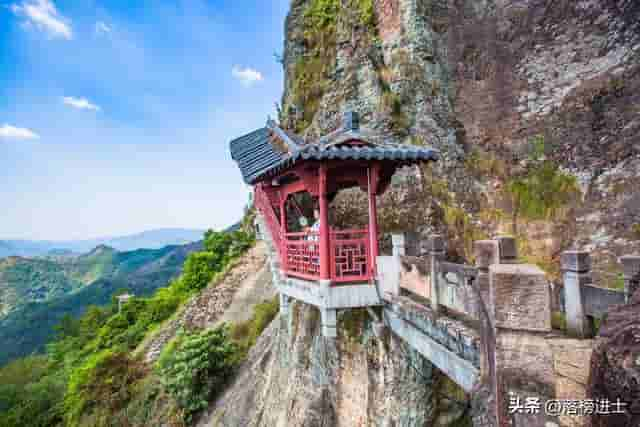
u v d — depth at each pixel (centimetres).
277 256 884
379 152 565
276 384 1027
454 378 390
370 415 690
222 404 1212
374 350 698
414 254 786
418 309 488
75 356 2548
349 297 610
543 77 1073
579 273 302
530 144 1066
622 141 912
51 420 1812
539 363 226
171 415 1268
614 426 174
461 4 1245
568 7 1046
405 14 1170
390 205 971
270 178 727
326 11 1403
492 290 245
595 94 969
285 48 1672
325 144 591
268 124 1083
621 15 954
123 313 2636
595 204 926
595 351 198
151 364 1714
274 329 1277
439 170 1034
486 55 1182
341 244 631
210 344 1324
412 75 1105
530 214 1016
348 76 1174
